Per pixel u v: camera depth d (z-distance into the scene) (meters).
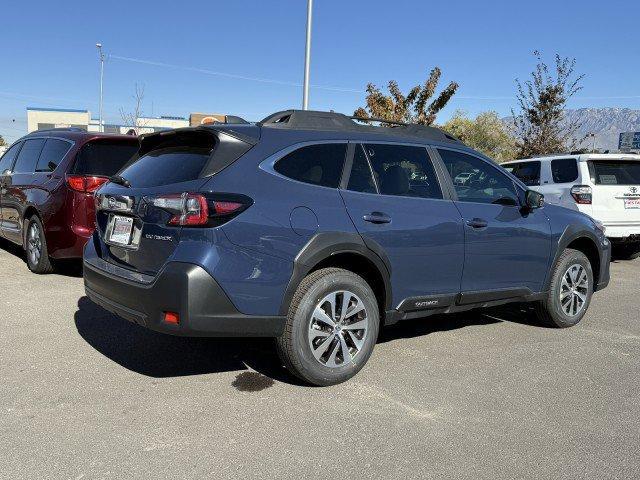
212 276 3.28
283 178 3.67
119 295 3.62
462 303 4.55
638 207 9.43
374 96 18.67
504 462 2.94
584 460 2.98
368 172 4.09
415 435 3.19
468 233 4.47
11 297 5.74
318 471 2.78
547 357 4.62
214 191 3.37
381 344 4.81
